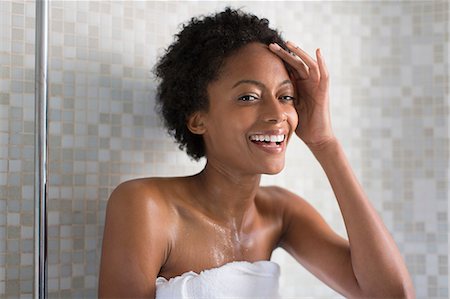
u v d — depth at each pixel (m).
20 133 1.01
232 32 0.93
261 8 1.28
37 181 0.80
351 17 1.37
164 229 0.91
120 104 1.12
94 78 1.09
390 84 1.37
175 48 0.99
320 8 1.34
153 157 1.16
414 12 1.37
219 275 0.88
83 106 1.08
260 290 0.93
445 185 1.33
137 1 1.14
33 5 1.03
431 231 1.34
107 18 1.11
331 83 1.34
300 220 1.10
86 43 1.08
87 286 1.08
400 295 0.96
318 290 1.33
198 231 0.95
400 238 1.35
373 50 1.37
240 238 0.99
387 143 1.37
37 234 0.81
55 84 1.05
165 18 1.18
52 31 1.05
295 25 1.31
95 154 1.09
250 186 0.97
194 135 1.02
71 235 1.07
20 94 1.02
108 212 0.93
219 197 0.97
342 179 1.00
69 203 1.07
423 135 1.35
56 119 1.05
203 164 1.22
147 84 1.15
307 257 1.08
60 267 1.06
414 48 1.37
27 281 1.02
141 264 0.87
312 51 1.33
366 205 0.99
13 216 1.01
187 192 0.97
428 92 1.36
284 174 1.30
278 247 1.21
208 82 0.92
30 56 1.03
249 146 0.90
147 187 0.93
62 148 1.06
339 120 1.34
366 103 1.37
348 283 1.01
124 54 1.13
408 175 1.36
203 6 1.22
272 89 0.90
